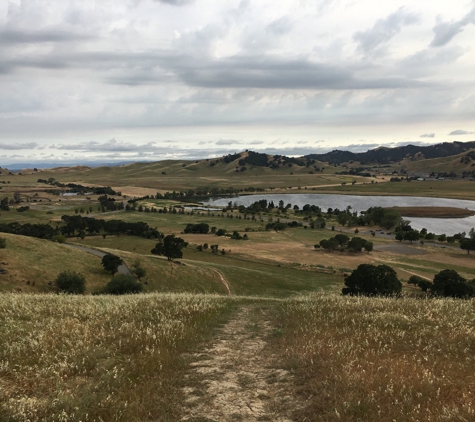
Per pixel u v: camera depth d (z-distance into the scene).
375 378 8.59
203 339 12.85
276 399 8.05
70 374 9.27
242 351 11.67
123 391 8.34
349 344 11.44
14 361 9.77
